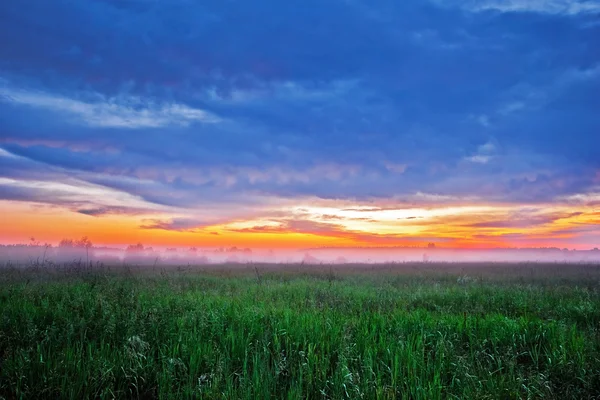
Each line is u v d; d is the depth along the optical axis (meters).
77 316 8.80
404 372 6.50
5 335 7.73
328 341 7.62
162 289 14.49
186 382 6.23
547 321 9.84
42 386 5.91
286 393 5.96
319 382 6.22
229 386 5.69
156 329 8.04
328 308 11.00
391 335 8.07
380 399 5.60
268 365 6.71
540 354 7.59
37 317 9.14
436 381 5.96
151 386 6.25
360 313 10.51
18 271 20.48
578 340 7.82
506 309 12.43
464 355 7.27
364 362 6.61
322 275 24.42
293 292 15.02
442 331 8.59
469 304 12.67
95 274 18.25
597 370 6.61
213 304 10.95
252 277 22.53
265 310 10.25
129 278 17.61
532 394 6.02
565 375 6.67
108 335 8.03
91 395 5.88
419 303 13.30
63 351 6.87
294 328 8.20
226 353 7.05
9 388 6.00
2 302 11.04
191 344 7.37
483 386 6.21
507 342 8.07
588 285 18.25
